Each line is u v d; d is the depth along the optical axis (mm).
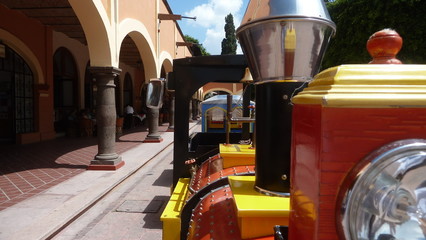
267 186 1518
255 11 1469
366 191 680
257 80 1558
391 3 7035
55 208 4629
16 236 3686
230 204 1746
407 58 7457
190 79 3154
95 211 4738
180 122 3211
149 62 11617
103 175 6695
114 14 7438
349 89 742
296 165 963
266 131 1528
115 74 7273
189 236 1814
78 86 14078
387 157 669
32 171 6957
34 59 10773
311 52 1427
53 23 10984
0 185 5824
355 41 7836
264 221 1353
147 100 2725
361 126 731
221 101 7773
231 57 3068
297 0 1401
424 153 661
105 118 7180
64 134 13555
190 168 3227
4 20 9125
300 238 907
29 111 11227
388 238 674
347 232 702
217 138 4848
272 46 1424
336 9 8500
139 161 8336
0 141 11039
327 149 746
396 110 720
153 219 4418
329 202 754
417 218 669
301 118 924
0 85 10797
